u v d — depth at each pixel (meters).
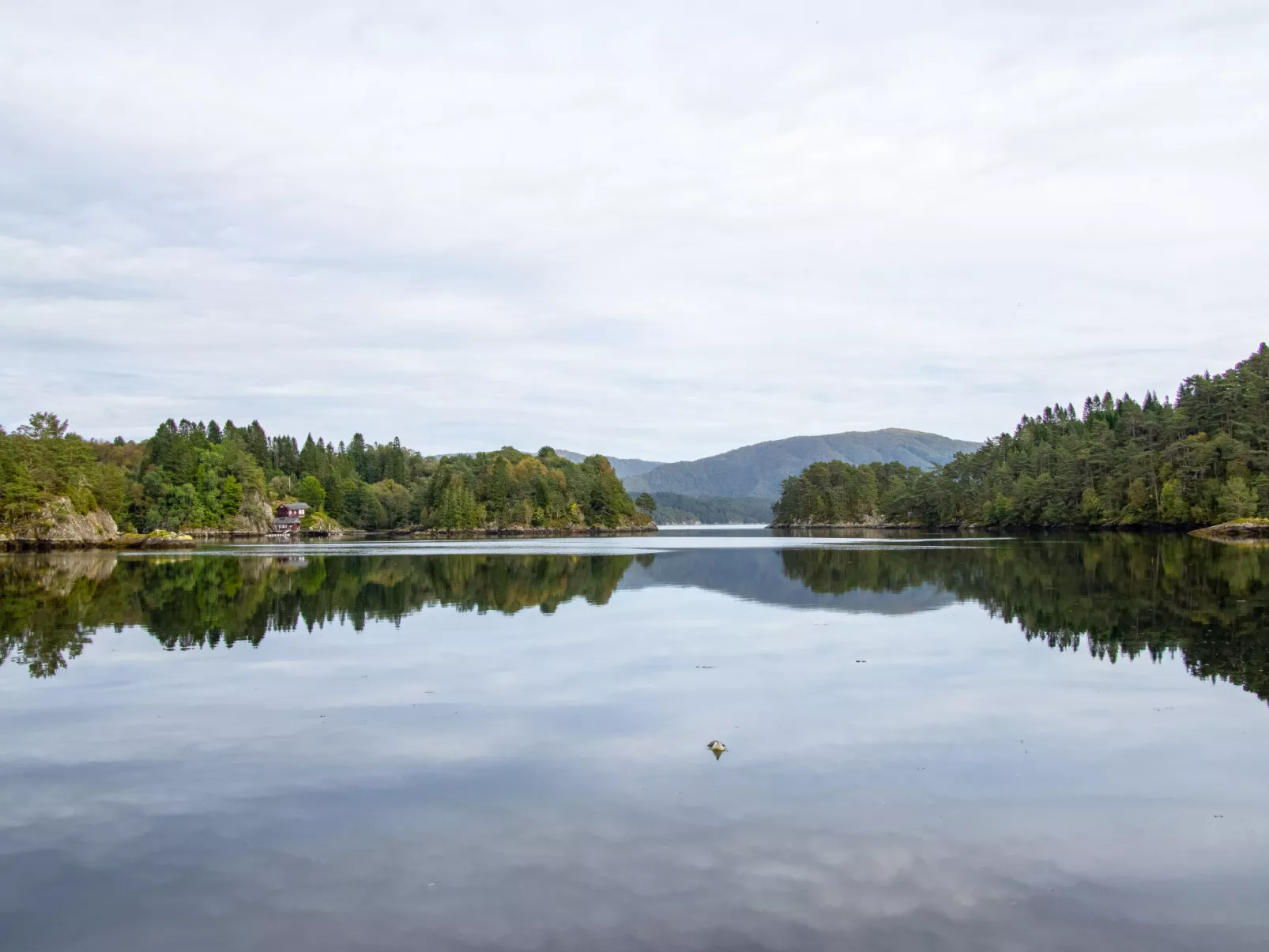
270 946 10.80
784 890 12.12
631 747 18.77
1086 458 143.75
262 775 17.17
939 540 127.38
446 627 36.91
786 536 175.12
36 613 41.91
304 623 38.28
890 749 18.52
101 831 14.41
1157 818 14.69
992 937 10.87
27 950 10.70
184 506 166.88
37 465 124.88
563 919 11.36
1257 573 55.59
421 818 14.86
